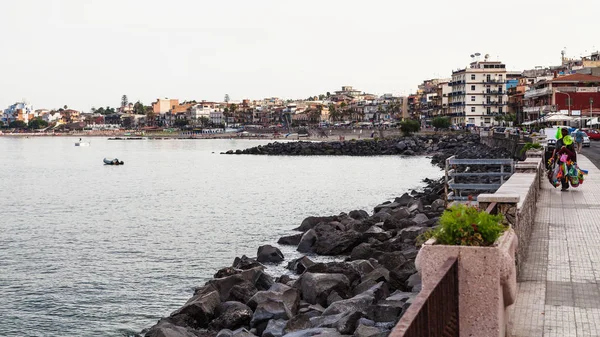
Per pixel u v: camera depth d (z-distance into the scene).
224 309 20.34
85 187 85.75
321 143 168.38
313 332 15.97
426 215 38.22
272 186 79.50
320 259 31.70
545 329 10.47
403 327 5.77
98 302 26.75
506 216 13.81
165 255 36.06
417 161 123.19
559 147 29.00
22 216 55.38
